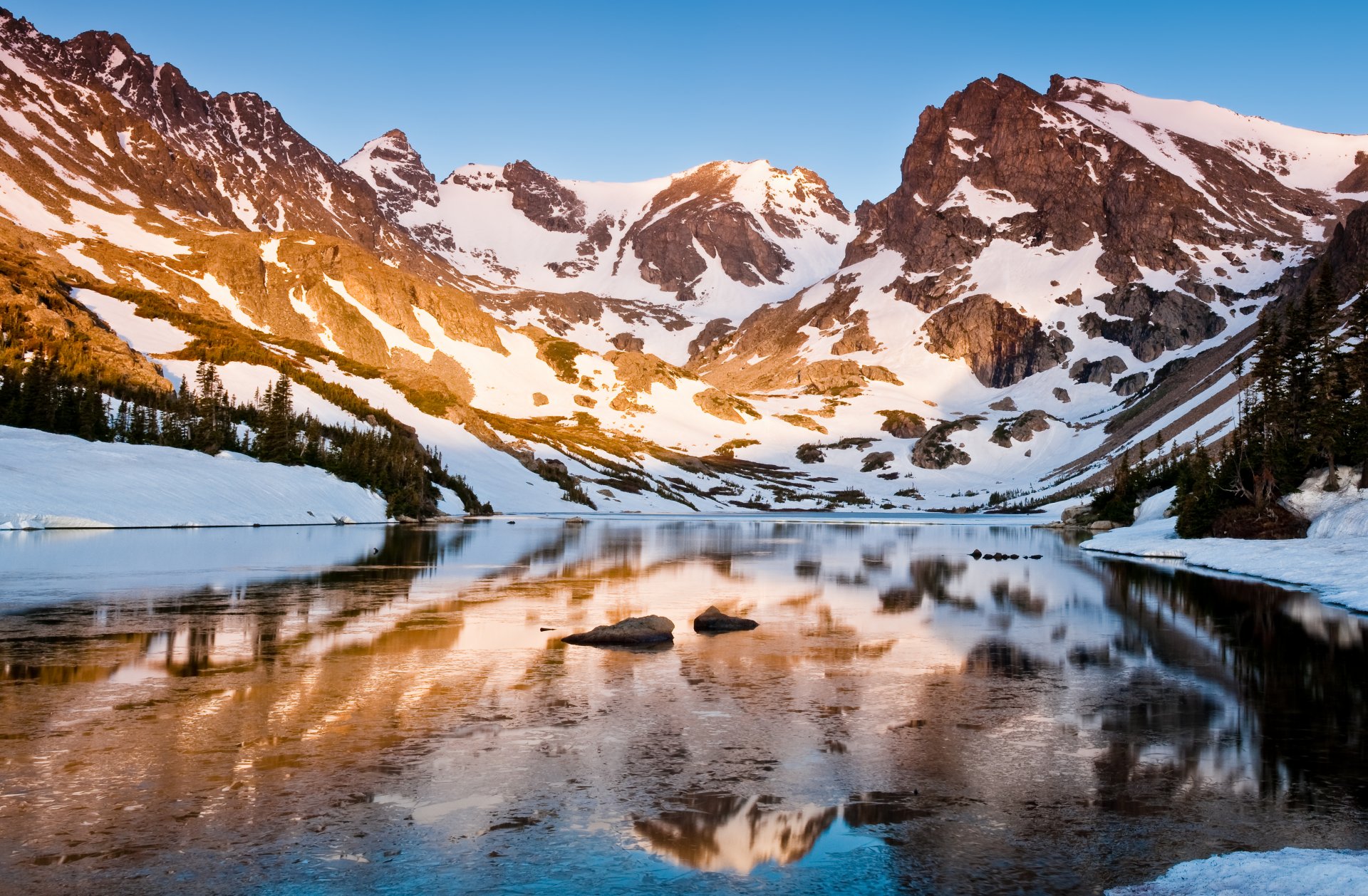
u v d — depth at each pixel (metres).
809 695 19.78
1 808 12.04
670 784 13.63
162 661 22.23
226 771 13.74
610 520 152.75
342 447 131.38
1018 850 11.16
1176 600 39.16
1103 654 25.45
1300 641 27.97
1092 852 11.11
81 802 12.30
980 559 66.62
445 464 167.75
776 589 42.88
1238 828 11.95
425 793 12.98
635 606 35.31
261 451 110.69
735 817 12.27
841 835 11.66
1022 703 19.20
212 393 138.38
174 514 81.12
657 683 20.86
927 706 18.88
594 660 23.62
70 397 95.62
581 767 14.36
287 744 15.26
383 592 37.66
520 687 20.12
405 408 192.25
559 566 54.22
